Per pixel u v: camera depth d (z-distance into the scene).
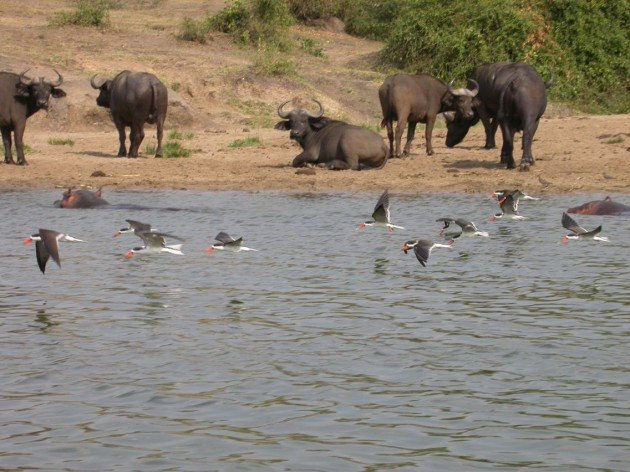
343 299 20.53
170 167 43.38
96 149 48.47
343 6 90.56
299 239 27.80
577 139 47.22
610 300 20.17
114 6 85.12
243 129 55.97
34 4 80.12
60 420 13.42
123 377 15.32
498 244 26.98
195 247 26.62
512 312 19.27
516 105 40.22
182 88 61.47
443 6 72.25
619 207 31.73
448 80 69.31
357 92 66.69
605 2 71.56
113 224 30.47
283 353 16.56
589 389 14.51
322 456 12.05
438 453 12.12
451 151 46.28
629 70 69.75
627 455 12.01
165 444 12.51
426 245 19.06
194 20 76.75
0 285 22.16
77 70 60.84
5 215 32.28
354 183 39.25
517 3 71.38
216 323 18.62
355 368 15.66
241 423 13.23
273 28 74.81
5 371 15.67
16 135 43.28
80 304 20.25
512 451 12.16
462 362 15.95
